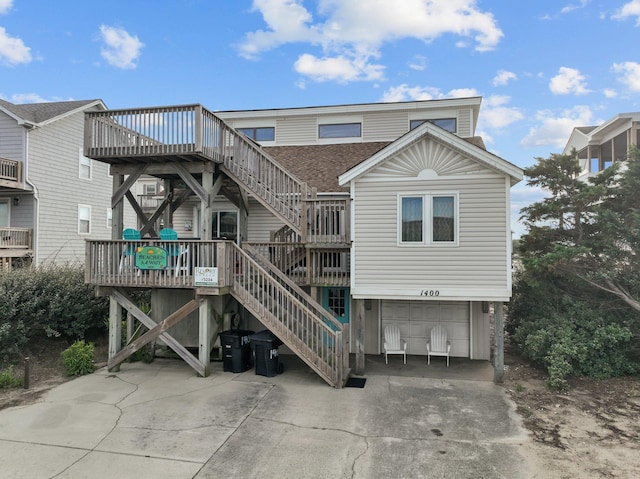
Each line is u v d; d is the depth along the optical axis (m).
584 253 9.27
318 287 10.98
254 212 12.73
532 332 9.32
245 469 4.94
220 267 8.59
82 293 11.74
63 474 4.81
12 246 15.35
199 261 8.84
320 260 10.06
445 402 7.29
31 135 16.36
